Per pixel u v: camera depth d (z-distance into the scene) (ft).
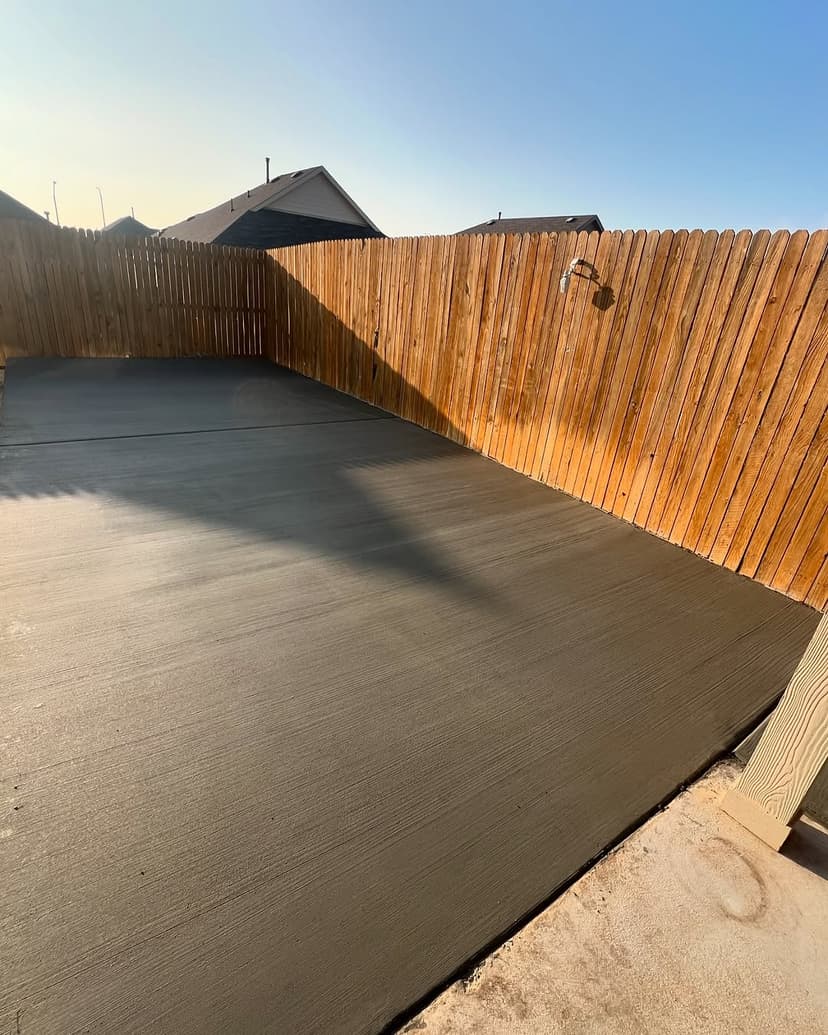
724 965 3.96
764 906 4.41
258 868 4.32
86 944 3.69
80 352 25.16
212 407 18.69
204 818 4.68
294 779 5.16
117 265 24.63
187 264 26.02
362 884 4.29
